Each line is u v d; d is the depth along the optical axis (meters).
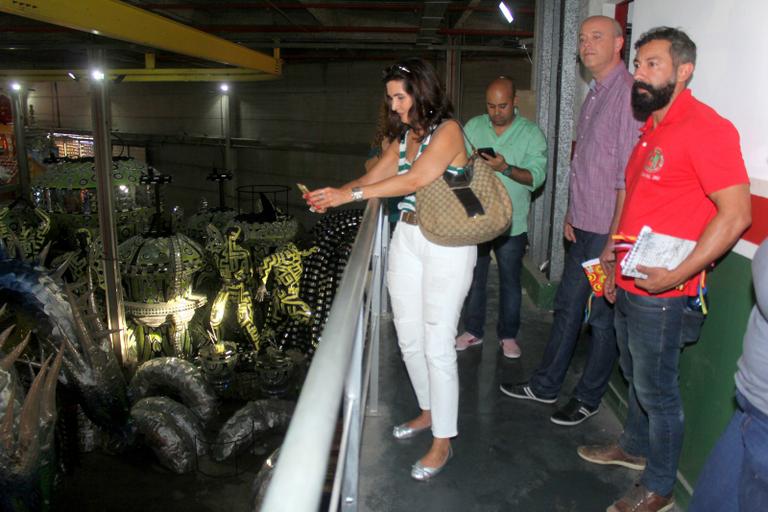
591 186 2.71
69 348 4.50
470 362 3.58
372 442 2.74
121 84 23.06
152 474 7.05
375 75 16.50
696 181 1.95
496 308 4.49
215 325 9.70
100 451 7.34
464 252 2.26
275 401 7.80
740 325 2.14
